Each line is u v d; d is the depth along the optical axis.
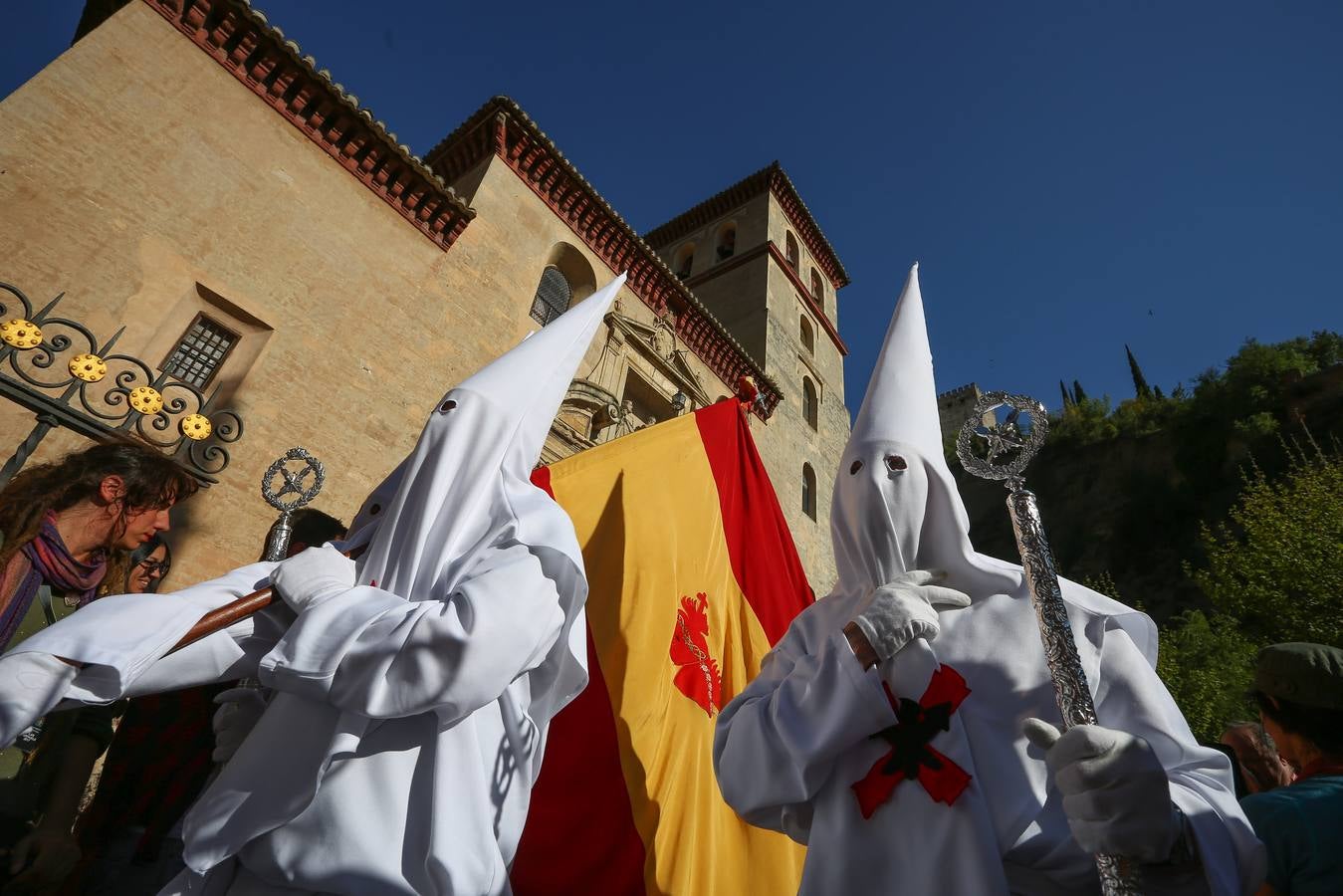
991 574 2.02
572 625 2.14
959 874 1.52
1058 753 1.38
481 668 1.67
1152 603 41.06
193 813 1.63
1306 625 13.97
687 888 3.79
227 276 8.20
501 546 2.00
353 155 10.02
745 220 24.83
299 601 1.80
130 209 7.58
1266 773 3.66
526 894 3.71
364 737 1.73
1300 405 41.69
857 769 1.78
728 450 6.51
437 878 1.59
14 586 2.28
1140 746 1.34
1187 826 1.47
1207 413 45.38
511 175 12.73
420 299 10.23
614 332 14.01
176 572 6.85
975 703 1.79
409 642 1.65
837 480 2.30
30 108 7.17
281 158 9.18
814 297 26.20
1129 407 56.62
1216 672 15.50
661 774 4.25
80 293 6.96
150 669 1.76
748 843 4.30
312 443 8.34
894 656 1.85
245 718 1.98
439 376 10.02
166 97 8.24
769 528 6.32
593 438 12.84
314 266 9.10
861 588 2.08
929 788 1.64
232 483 7.52
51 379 6.50
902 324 2.63
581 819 3.91
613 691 4.45
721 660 5.23
